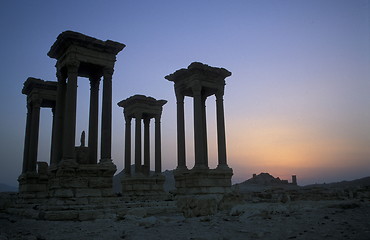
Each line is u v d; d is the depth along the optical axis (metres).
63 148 32.09
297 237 12.83
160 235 14.98
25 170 45.25
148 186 50.31
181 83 46.38
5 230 19.27
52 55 37.59
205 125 47.75
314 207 25.22
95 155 36.94
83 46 35.00
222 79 46.53
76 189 30.75
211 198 23.77
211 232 15.27
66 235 16.66
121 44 37.00
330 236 12.66
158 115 56.06
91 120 37.81
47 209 26.27
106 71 36.19
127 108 56.72
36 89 46.28
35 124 45.38
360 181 99.69
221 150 43.94
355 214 19.77
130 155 55.03
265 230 15.02
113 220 23.16
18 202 41.00
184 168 43.72
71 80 33.56
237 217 20.91
